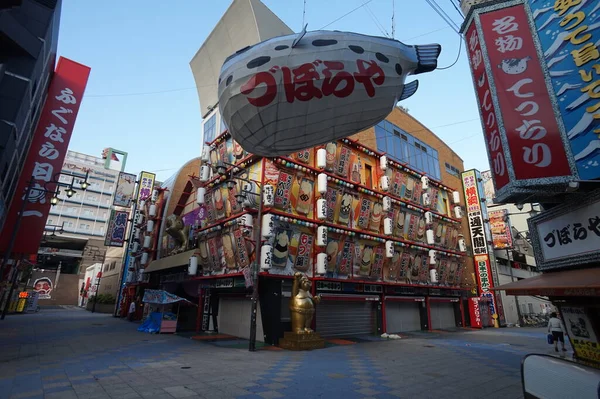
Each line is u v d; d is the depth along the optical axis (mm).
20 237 18406
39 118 19703
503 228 29891
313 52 4875
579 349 7352
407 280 22016
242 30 21016
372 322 19531
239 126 5367
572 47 6543
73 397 6715
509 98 6836
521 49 7090
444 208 27781
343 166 18438
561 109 6352
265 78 4793
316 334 14492
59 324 22250
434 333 21391
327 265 17094
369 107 5180
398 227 21734
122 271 32125
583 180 5824
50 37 15047
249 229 15195
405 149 25062
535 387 4812
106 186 76625
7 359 10359
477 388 7984
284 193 15695
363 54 5000
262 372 9172
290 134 5328
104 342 14492
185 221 23531
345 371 9547
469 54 8008
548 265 7512
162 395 6926
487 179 37906
